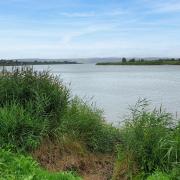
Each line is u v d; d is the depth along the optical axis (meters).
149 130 7.26
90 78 64.19
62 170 7.38
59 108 8.30
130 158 7.12
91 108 9.70
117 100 24.56
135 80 59.59
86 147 8.37
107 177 7.36
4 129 7.41
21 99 8.14
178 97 26.92
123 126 9.22
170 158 6.91
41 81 8.49
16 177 6.34
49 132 7.93
